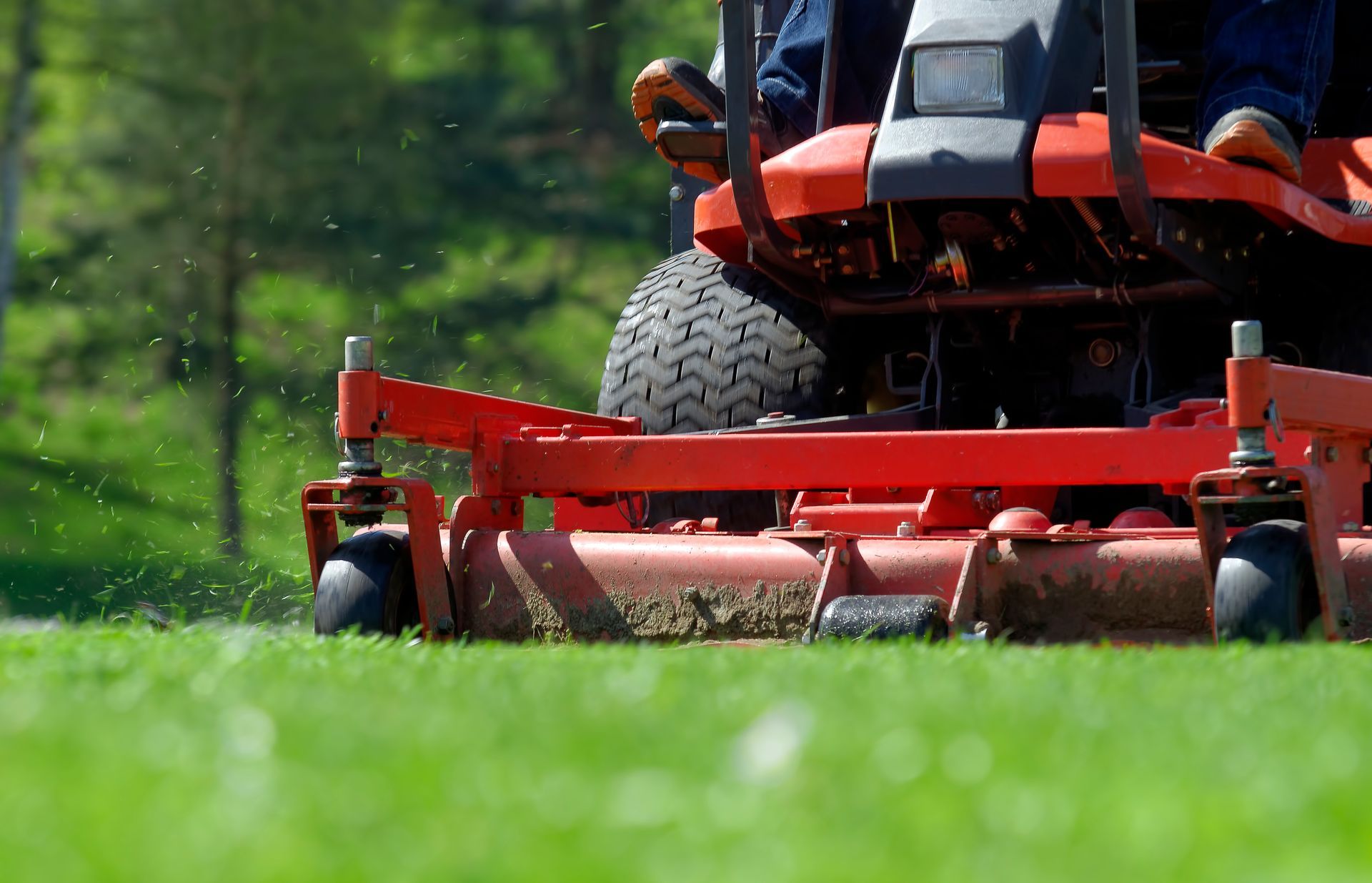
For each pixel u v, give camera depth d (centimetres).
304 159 7794
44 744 566
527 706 700
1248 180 1581
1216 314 1831
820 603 1359
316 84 7662
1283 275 1841
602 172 9744
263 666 921
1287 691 800
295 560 5641
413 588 1490
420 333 8525
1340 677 873
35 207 7938
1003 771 520
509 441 1641
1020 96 1576
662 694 752
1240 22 1638
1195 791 484
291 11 7594
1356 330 1777
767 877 360
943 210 1656
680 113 1847
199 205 7669
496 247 9125
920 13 1631
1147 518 1495
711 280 2028
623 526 1917
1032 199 1586
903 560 1397
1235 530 1392
